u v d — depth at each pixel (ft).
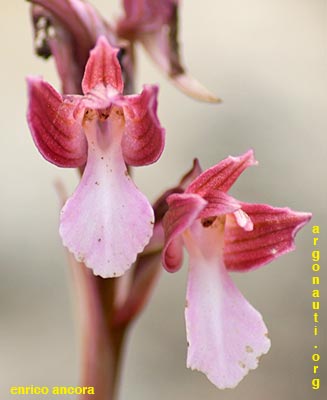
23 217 0.94
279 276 0.92
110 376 0.64
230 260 0.58
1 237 0.93
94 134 0.56
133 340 0.90
